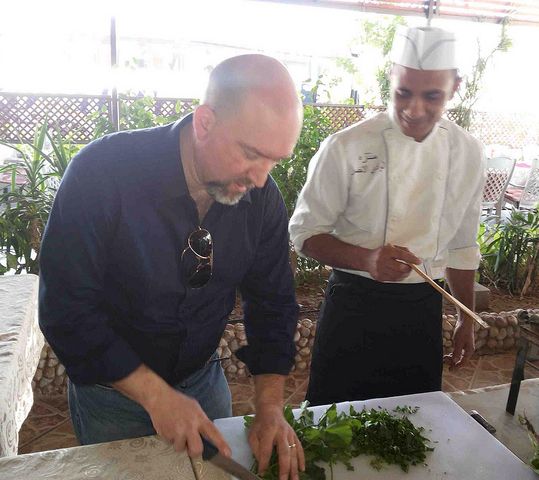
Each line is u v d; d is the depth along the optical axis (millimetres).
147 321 1058
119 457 955
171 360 1120
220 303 1133
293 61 8414
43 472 908
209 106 840
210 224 1021
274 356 1121
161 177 938
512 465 1023
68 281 922
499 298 3840
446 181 1492
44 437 2312
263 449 964
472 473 1000
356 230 1549
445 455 1044
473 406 1330
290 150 847
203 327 1125
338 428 1012
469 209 1550
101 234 931
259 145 819
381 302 1506
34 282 1809
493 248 4117
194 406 918
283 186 3246
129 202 930
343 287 1542
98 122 3600
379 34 5332
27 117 3986
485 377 2977
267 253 1135
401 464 1004
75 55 6207
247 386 2779
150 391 925
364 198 1496
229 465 869
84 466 929
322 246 1513
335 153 1479
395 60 1395
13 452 1310
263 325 1160
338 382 1605
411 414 1159
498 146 6910
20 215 2953
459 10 4672
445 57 1298
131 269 988
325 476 972
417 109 1349
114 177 921
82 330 934
